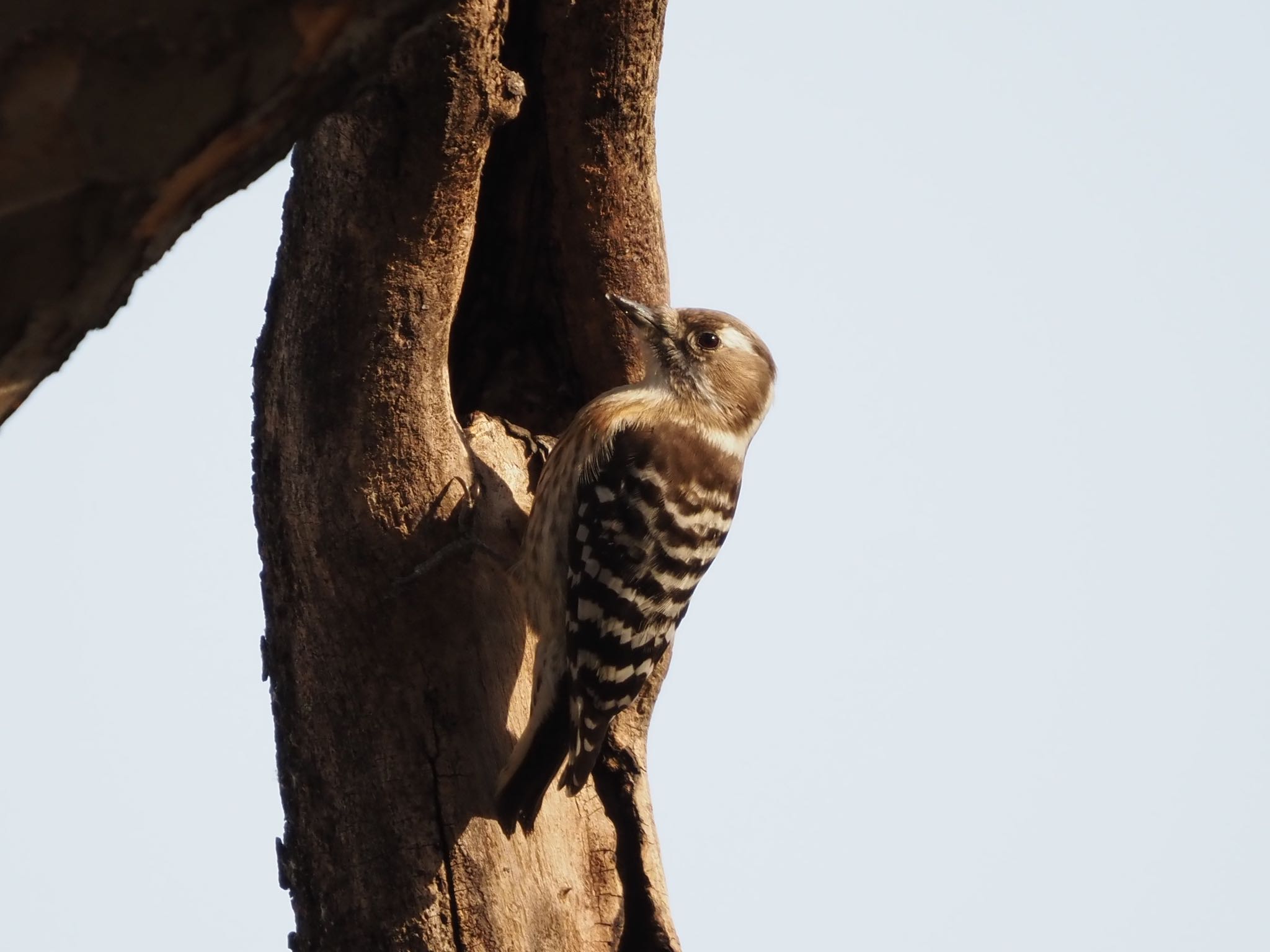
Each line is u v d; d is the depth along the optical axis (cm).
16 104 438
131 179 471
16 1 427
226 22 458
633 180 1106
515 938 1017
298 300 971
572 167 1085
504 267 1150
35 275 477
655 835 1167
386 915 1008
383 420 980
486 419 1147
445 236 948
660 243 1162
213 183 504
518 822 1029
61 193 462
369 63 516
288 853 1041
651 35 1038
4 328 485
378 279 948
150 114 461
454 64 876
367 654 1005
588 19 1017
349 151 916
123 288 509
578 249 1132
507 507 1107
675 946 1127
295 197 969
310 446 983
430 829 1008
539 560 1123
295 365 980
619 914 1127
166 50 452
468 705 1025
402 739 1011
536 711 1091
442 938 1003
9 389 511
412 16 509
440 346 992
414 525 998
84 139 454
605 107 1058
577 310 1168
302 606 1009
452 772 1014
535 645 1114
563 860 1084
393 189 921
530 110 1069
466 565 1031
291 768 1033
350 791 1012
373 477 984
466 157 922
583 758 1086
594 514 1141
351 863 1016
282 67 483
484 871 1013
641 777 1181
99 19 438
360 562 990
